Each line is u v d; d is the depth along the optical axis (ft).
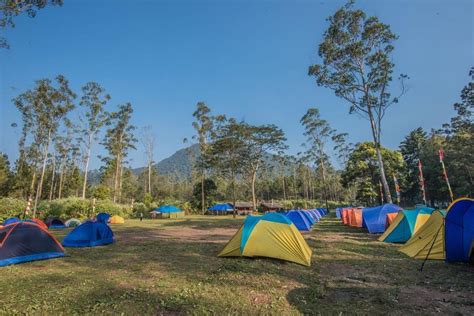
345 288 19.80
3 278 22.43
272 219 29.86
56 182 185.78
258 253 28.40
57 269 25.57
